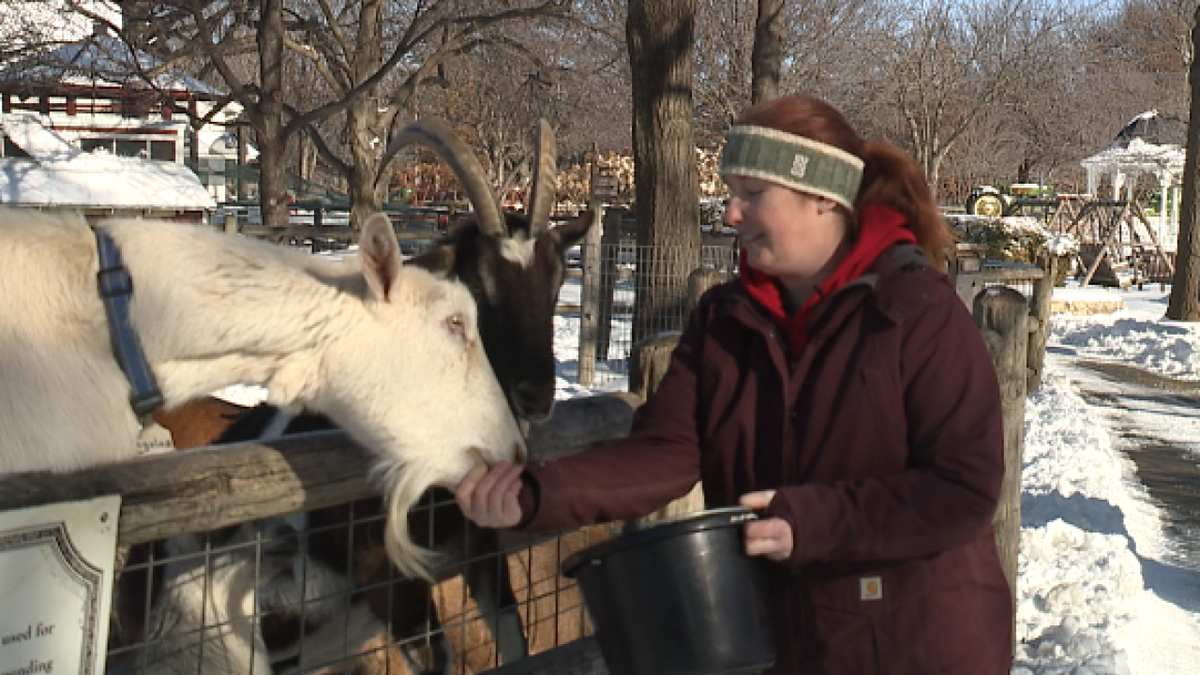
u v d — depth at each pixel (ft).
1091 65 143.54
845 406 7.19
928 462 7.00
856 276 7.30
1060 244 80.07
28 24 76.43
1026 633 16.71
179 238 8.55
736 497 7.76
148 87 85.10
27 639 6.18
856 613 7.16
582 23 77.61
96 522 6.47
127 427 8.20
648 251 37.40
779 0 47.34
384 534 9.39
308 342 8.57
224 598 9.48
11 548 6.09
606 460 7.75
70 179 70.85
